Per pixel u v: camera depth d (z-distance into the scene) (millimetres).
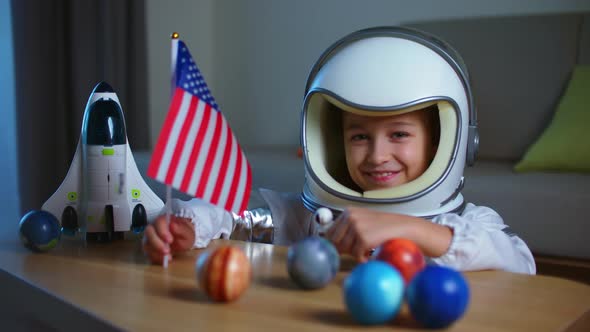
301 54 2930
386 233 714
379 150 966
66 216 866
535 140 2172
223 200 759
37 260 763
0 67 2396
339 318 560
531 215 1578
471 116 954
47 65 2326
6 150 2418
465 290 530
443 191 888
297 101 2971
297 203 1152
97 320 557
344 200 896
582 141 1916
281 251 812
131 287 650
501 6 2398
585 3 2227
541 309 597
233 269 587
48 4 2314
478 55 2285
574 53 2150
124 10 2572
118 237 875
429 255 733
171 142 703
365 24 2725
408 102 860
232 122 3219
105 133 853
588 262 1537
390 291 532
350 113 984
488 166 2051
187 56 728
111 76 2479
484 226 828
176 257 780
